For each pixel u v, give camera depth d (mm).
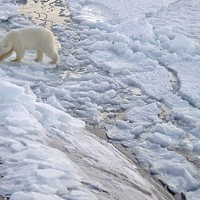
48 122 6867
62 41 11188
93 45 10938
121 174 6242
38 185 4668
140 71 10008
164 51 10938
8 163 5117
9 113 6254
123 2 14047
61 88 8984
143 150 7336
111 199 5184
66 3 13875
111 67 9930
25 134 5957
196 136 7836
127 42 11227
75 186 4898
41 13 12922
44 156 5230
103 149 6953
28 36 9547
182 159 7129
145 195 5922
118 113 8469
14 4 13484
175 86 9562
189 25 12547
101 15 13164
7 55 9594
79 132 7195
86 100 8695
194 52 10969
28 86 7605
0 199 4562
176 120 8320
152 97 9055
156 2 14125
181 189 6535
